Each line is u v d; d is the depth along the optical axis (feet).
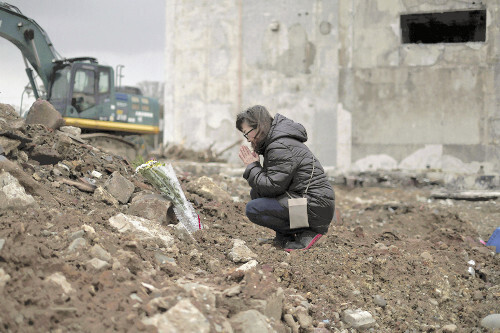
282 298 9.26
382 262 13.42
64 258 8.45
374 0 41.04
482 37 44.55
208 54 49.01
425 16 41.52
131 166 17.56
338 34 41.83
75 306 7.30
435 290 12.67
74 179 14.58
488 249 16.89
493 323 11.30
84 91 42.32
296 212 12.62
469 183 38.58
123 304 7.64
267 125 12.59
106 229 10.70
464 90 39.37
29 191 11.75
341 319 10.43
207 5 48.93
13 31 38.60
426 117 40.06
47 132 15.87
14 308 6.88
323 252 13.38
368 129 41.24
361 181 39.27
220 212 15.83
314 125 46.42
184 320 7.23
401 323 10.90
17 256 7.81
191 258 10.85
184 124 49.73
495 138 38.78
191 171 41.04
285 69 47.11
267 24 47.44
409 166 40.37
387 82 40.86
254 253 12.17
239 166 43.32
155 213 12.67
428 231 21.80
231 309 8.48
